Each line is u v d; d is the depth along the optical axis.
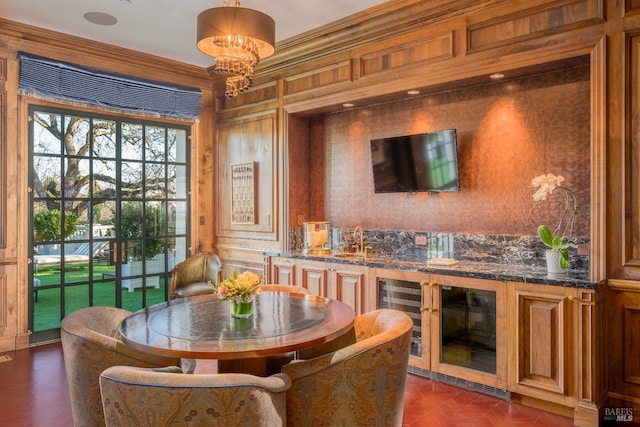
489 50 3.41
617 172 2.85
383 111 4.49
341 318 2.38
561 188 3.29
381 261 3.94
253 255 5.27
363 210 4.68
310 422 1.99
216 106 5.73
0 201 4.17
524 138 3.60
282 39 4.55
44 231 4.48
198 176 5.65
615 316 2.87
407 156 4.16
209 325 2.24
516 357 3.01
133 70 5.06
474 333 3.24
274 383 1.69
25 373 3.65
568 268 3.26
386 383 2.01
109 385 1.55
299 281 4.43
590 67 2.98
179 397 1.46
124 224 5.06
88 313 2.48
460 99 3.95
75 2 3.77
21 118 4.29
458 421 2.82
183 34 4.45
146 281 5.23
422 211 4.23
